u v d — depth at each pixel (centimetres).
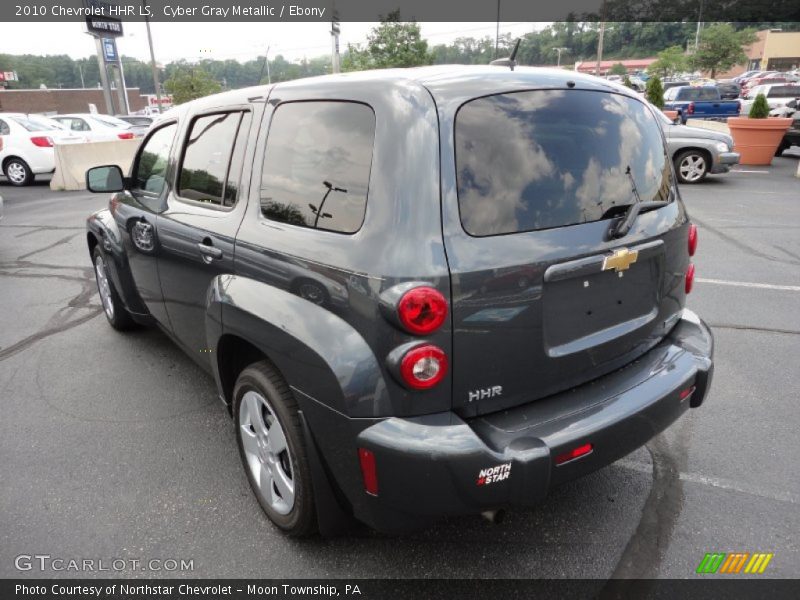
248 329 237
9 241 859
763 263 657
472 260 191
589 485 290
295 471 229
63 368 428
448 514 193
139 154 396
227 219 269
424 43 2566
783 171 1437
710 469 301
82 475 303
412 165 193
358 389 193
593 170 227
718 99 2667
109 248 417
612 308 233
